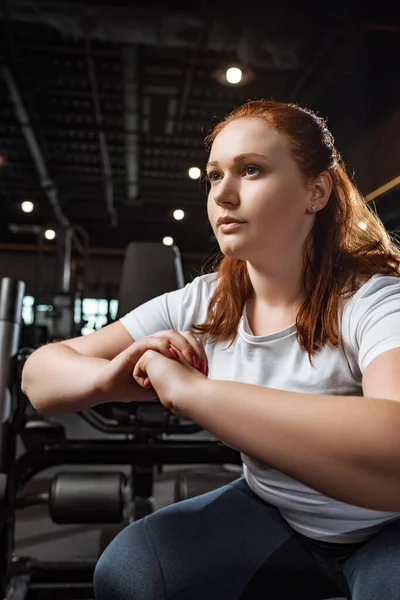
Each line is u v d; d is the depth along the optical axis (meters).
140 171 11.46
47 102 8.88
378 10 5.23
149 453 1.54
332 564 0.79
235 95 8.27
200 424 0.61
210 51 7.07
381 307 0.66
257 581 0.80
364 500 0.56
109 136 10.05
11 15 5.93
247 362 0.80
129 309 2.09
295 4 5.57
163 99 8.67
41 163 10.27
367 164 5.21
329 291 0.75
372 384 0.61
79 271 12.38
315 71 6.69
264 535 0.82
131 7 5.77
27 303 14.16
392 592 0.65
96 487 1.39
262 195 0.71
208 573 0.77
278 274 0.78
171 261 2.13
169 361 0.66
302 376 0.75
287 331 0.76
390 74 5.12
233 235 0.74
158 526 0.82
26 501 1.42
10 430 1.20
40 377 0.83
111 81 8.08
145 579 0.76
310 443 0.56
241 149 0.72
